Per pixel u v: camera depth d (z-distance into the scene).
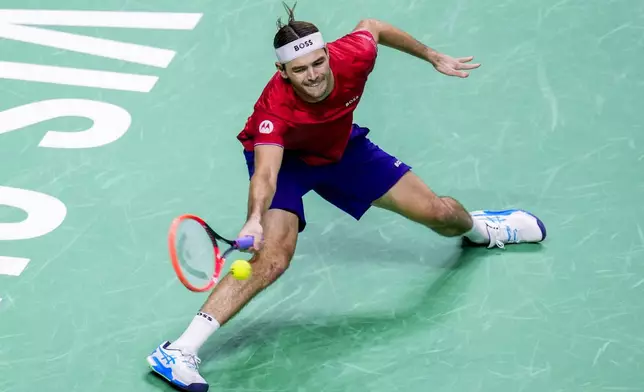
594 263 24.34
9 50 33.00
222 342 22.59
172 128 29.64
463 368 21.55
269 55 32.53
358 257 25.14
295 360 22.00
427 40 32.78
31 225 26.11
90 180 27.67
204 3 35.06
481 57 31.98
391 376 21.47
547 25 33.19
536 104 29.94
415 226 26.17
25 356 22.23
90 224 26.14
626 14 33.44
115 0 35.44
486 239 24.95
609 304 23.08
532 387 20.97
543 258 24.66
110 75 31.86
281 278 24.48
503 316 22.94
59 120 29.97
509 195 26.72
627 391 20.75
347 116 21.86
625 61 31.45
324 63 20.44
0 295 23.92
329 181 23.20
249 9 34.62
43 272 24.62
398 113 29.89
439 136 28.95
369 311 23.38
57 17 34.56
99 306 23.61
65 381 21.55
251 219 19.83
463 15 33.84
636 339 22.09
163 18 34.41
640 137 28.41
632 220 25.56
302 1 34.81
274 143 20.88
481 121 29.42
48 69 32.16
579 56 31.77
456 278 24.23
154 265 24.83
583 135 28.62
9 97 30.94
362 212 23.81
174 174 27.91
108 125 29.75
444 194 26.81
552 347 21.97
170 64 32.28
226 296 21.14
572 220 25.73
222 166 28.19
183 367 20.69
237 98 30.77
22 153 28.69
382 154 23.38
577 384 21.00
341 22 33.66
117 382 21.47
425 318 23.06
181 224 19.48
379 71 31.62
